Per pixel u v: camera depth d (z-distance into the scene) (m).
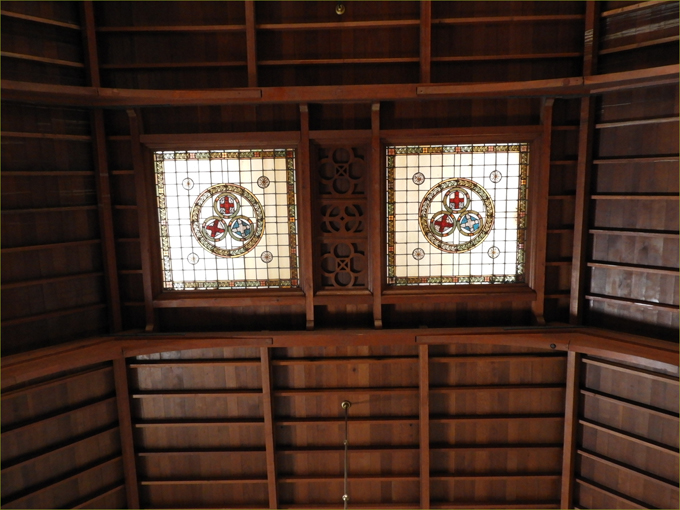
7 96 7.23
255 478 9.24
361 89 7.71
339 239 8.70
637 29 7.43
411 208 8.62
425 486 9.06
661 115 7.40
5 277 7.77
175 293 8.83
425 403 8.73
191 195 8.66
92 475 8.61
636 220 7.84
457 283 8.80
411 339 8.34
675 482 7.55
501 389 8.77
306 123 8.12
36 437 7.88
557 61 8.15
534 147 8.30
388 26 8.04
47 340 8.28
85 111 8.24
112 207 8.55
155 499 9.42
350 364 8.88
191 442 9.15
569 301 8.74
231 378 8.93
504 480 9.22
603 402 8.24
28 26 7.51
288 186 8.63
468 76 8.25
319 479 9.27
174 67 8.24
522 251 8.73
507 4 7.93
